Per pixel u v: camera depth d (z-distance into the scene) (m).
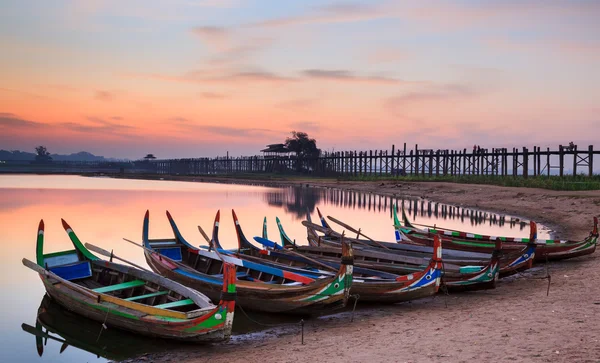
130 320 11.90
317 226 21.83
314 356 9.98
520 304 13.33
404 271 15.99
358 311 14.17
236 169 184.88
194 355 10.91
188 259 18.53
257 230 33.91
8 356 11.70
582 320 11.12
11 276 19.25
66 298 13.62
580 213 36.03
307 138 147.38
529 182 57.44
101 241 27.73
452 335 10.70
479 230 32.84
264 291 13.55
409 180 81.44
